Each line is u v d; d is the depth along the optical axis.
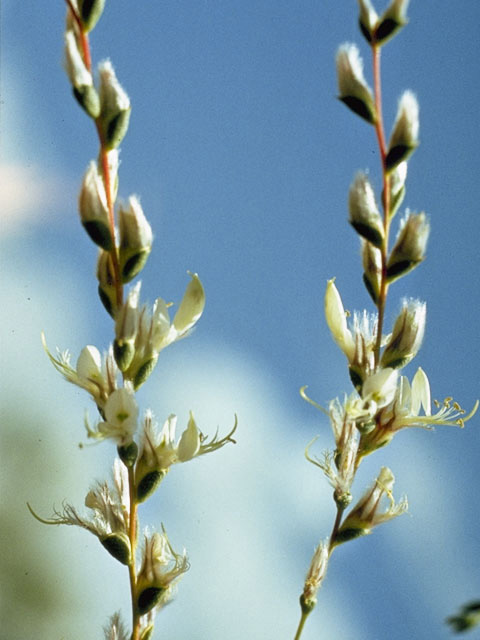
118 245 0.20
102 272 0.20
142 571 0.20
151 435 0.20
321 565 0.20
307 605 0.20
